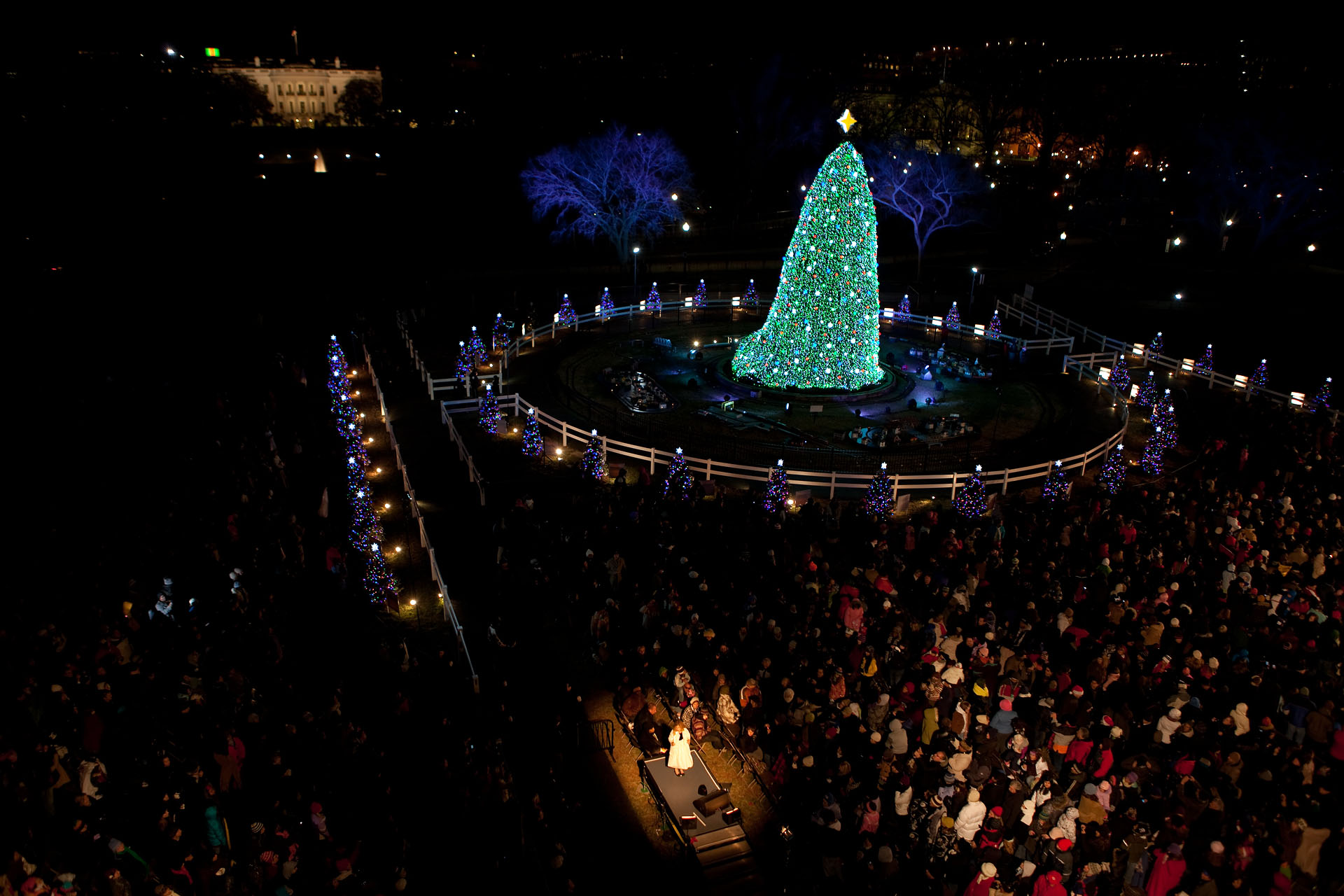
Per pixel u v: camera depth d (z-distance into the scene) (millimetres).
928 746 15422
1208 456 29203
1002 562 21797
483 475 27984
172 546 21594
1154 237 70188
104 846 12609
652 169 66062
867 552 22531
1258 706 16641
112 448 27844
